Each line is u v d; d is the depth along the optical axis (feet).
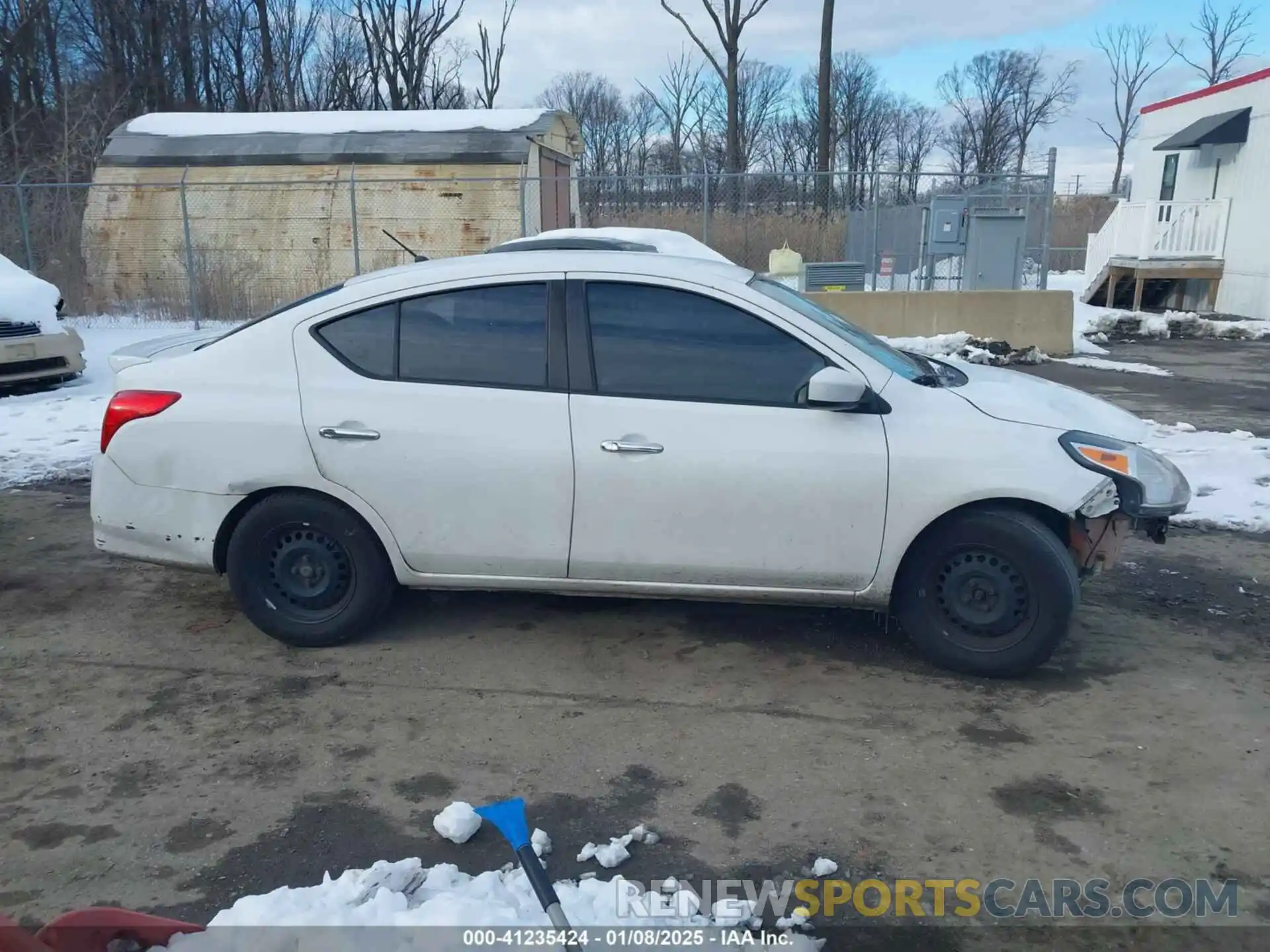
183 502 14.56
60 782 11.47
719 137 154.71
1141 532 14.35
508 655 14.73
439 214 57.93
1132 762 11.78
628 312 13.88
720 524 13.60
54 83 94.22
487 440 13.80
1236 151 62.95
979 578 13.55
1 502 22.76
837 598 13.88
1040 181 71.87
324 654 14.82
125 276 58.85
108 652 14.94
